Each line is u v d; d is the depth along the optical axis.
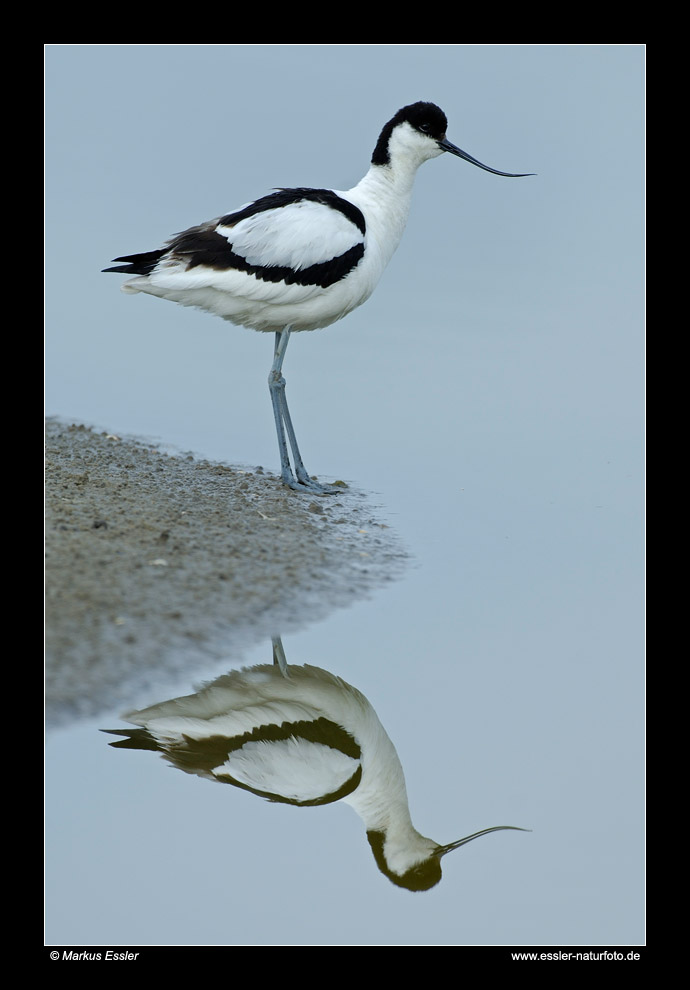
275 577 10.29
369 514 12.53
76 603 9.03
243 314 12.55
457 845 7.69
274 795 7.90
